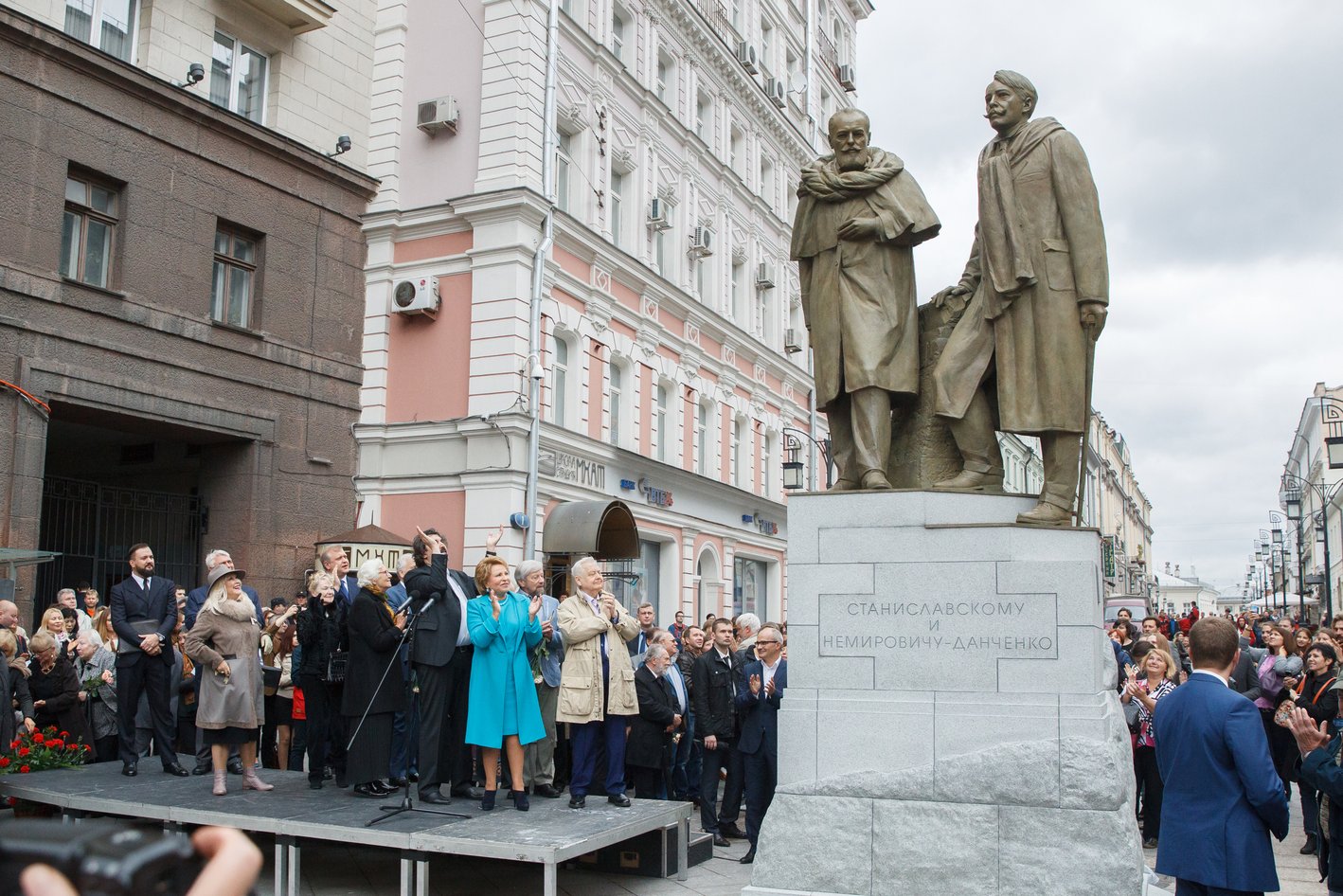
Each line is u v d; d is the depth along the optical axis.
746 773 8.76
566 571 19.00
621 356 22.83
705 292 27.69
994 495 6.46
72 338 14.75
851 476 7.05
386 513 19.45
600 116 22.39
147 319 15.84
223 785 8.32
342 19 19.92
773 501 29.36
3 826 1.15
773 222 31.91
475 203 19.16
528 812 7.81
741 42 30.12
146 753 10.87
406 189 20.11
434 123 19.66
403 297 19.42
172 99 16.27
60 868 1.09
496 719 7.80
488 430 18.70
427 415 19.38
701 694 9.72
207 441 17.62
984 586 6.20
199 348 16.66
